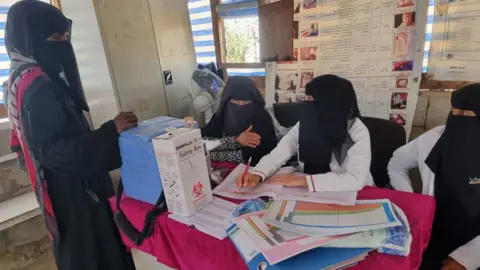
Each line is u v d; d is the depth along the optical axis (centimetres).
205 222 103
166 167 104
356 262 82
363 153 127
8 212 217
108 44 231
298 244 83
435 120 201
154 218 109
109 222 146
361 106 218
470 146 128
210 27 288
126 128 121
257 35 264
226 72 290
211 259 93
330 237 85
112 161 120
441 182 138
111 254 149
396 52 197
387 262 82
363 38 207
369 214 94
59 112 124
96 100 255
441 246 136
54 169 124
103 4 225
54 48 134
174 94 284
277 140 190
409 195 111
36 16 128
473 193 130
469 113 126
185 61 289
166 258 110
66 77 143
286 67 247
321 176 119
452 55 184
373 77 209
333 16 215
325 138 133
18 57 129
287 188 120
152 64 261
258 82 275
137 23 246
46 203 132
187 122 115
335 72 224
